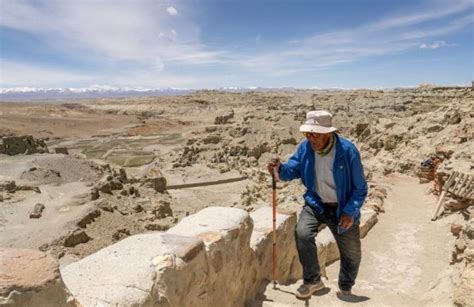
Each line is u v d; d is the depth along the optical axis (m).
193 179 67.31
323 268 10.86
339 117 92.06
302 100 188.25
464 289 6.71
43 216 32.88
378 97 143.75
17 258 3.01
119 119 189.25
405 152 31.20
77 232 27.14
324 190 5.93
